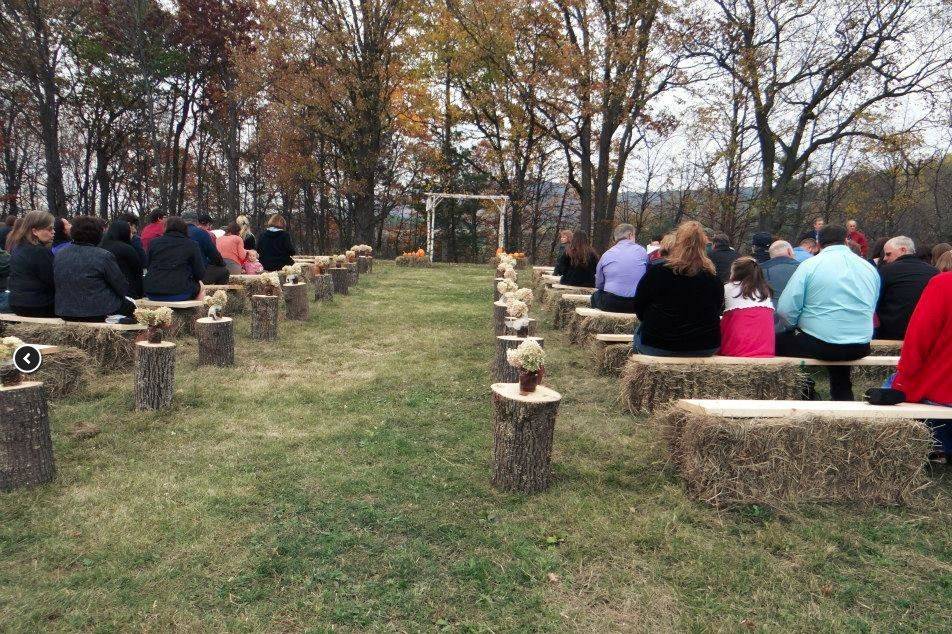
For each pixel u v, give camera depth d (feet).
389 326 26.61
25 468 9.90
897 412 10.50
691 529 9.20
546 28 65.77
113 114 92.12
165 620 6.91
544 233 122.01
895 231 78.48
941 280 11.09
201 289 23.58
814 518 9.60
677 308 13.98
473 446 12.39
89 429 12.56
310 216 113.70
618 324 20.31
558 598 7.48
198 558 8.14
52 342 16.43
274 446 12.17
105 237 21.11
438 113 93.66
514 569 8.03
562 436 13.08
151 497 9.81
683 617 7.16
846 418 10.12
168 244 22.53
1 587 7.40
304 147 93.71
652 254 25.31
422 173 103.81
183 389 15.87
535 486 10.28
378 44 78.23
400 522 9.17
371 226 87.61
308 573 7.89
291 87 76.95
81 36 73.72
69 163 99.40
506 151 96.84
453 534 8.88
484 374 18.38
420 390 16.60
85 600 7.21
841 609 7.37
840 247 14.26
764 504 9.91
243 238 35.50
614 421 14.05
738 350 14.82
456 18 70.85
